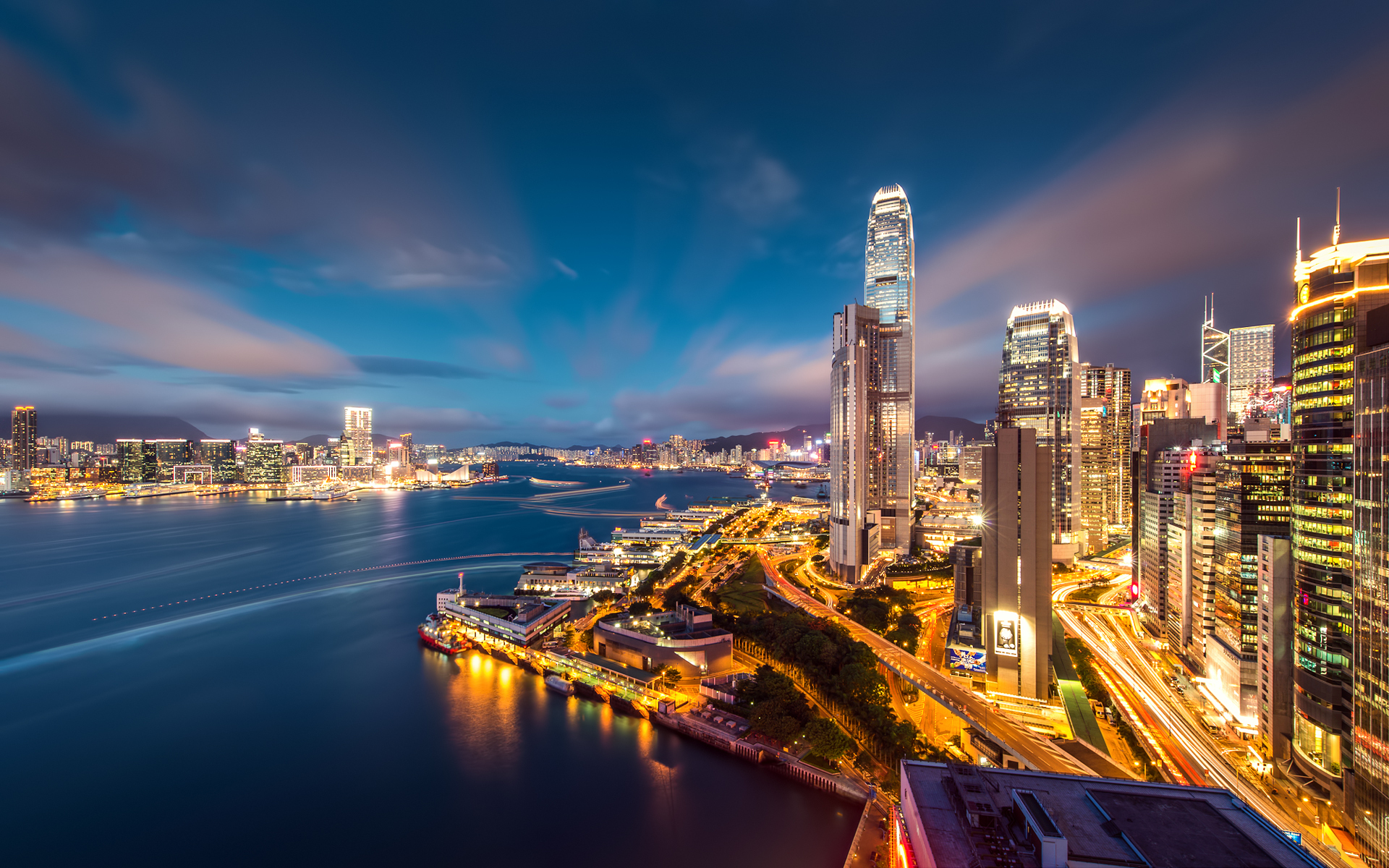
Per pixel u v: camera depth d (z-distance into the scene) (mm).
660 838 173500
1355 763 147375
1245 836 100250
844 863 160875
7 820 183375
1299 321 185375
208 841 174250
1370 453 143875
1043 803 110250
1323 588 167375
